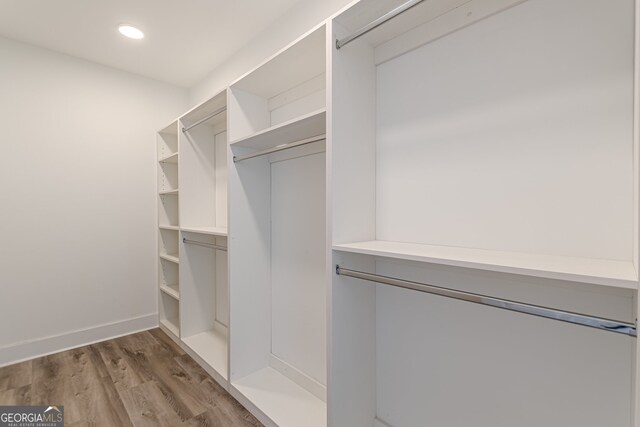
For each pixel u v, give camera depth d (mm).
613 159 839
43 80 2303
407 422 1307
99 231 2564
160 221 2842
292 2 1786
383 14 1143
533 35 965
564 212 916
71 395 1787
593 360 885
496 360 1064
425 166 1221
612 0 837
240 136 1854
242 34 2121
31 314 2264
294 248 1852
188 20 1965
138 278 2770
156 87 2854
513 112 1006
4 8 1839
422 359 1255
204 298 2615
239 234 1864
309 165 1759
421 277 1253
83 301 2488
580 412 906
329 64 1172
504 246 1025
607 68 846
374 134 1370
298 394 1717
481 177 1077
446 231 1161
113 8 1850
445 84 1161
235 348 1850
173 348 2426
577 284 885
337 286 1203
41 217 2305
